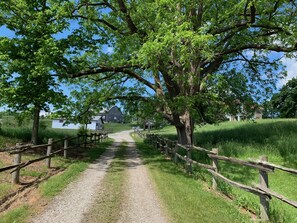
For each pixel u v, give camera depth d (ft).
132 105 75.00
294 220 23.20
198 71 50.60
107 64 62.23
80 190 28.07
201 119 68.85
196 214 22.38
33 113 53.67
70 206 22.97
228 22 54.19
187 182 34.09
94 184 31.04
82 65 58.23
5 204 22.12
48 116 53.31
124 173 38.55
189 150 41.04
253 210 24.54
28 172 32.76
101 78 71.46
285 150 50.49
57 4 51.83
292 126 70.03
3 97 49.08
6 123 85.10
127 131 302.86
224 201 26.68
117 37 62.80
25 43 49.80
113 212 22.09
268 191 20.94
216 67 61.36
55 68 48.78
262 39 57.00
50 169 36.96
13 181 27.73
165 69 52.24
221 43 55.77
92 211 22.09
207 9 56.44
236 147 54.19
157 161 51.83
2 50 48.44
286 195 33.01
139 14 54.44
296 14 52.60
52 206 22.63
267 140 58.49
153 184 32.12
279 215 22.95
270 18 51.70
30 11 51.01
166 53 43.78
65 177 32.60
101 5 62.80
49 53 46.55
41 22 49.57
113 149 75.92
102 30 60.70
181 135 60.03
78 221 19.85
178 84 56.80
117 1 55.77
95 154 58.44
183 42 45.11
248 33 60.95
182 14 48.80
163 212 22.47
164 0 45.44
